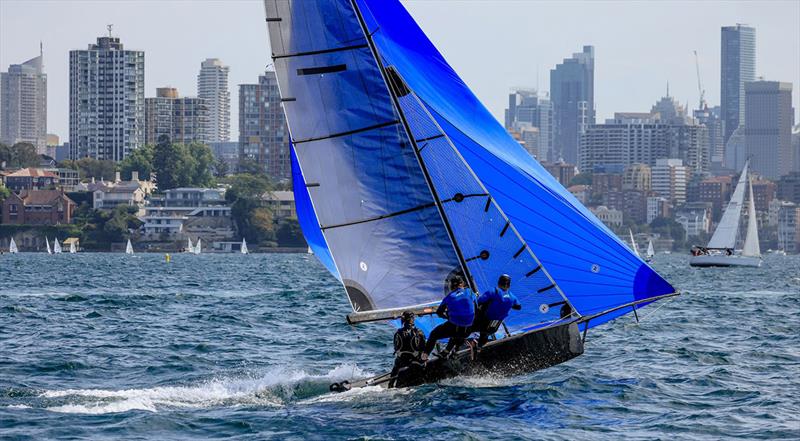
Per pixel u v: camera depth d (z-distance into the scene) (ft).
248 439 248.52
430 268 305.73
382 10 306.14
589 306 315.78
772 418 274.16
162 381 341.41
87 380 342.03
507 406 283.18
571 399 295.28
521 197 314.55
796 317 602.03
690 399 299.58
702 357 388.98
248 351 418.72
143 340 458.09
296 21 300.20
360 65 301.02
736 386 320.70
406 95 302.04
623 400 296.30
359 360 390.21
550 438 251.39
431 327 313.94
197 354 408.05
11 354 401.49
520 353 300.20
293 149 315.78
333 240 306.55
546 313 314.14
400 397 292.20
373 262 305.94
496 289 294.66
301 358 397.39
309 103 302.66
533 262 311.06
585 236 315.58
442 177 304.71
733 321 561.43
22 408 279.28
